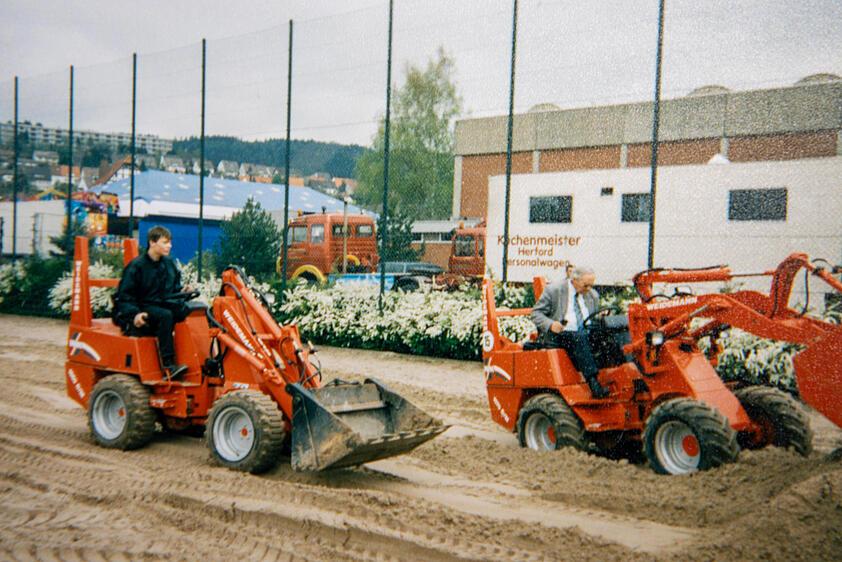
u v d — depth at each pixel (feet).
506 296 43.14
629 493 18.52
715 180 45.93
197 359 23.52
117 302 24.53
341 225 71.15
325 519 16.83
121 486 19.77
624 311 36.42
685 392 20.93
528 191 54.54
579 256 51.90
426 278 57.31
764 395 21.12
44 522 17.42
